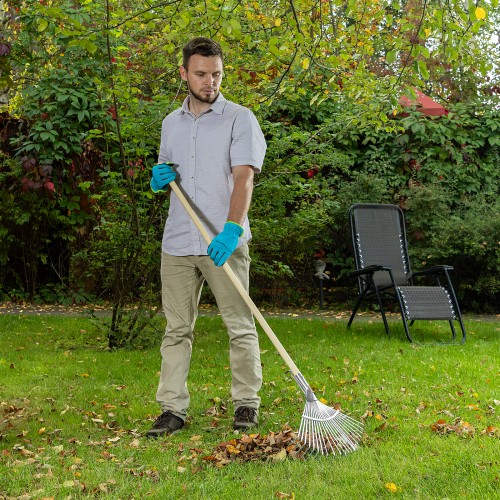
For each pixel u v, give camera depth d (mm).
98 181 10055
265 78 6051
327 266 10773
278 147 7105
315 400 3781
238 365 4203
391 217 8453
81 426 4211
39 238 10375
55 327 7879
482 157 10852
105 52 6621
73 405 4680
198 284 4262
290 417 4344
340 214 10094
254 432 4023
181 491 3145
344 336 7473
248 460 3549
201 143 4105
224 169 4102
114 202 6691
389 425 4078
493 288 9703
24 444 3838
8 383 5254
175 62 6750
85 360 6145
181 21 4449
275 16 5680
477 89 12211
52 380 5352
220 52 4027
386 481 3223
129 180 6406
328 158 7246
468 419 4215
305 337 7398
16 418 4312
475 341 7320
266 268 7922
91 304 10289
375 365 5922
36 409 4535
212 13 4430
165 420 4078
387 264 8227
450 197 10438
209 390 5086
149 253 6520
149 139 6375
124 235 6504
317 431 3709
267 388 5090
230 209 3961
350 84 6051
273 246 7914
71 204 10031
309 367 5824
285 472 3361
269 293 10531
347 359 6102
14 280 10672
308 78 6422
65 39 8188
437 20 4469
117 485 3232
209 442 3891
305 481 3236
